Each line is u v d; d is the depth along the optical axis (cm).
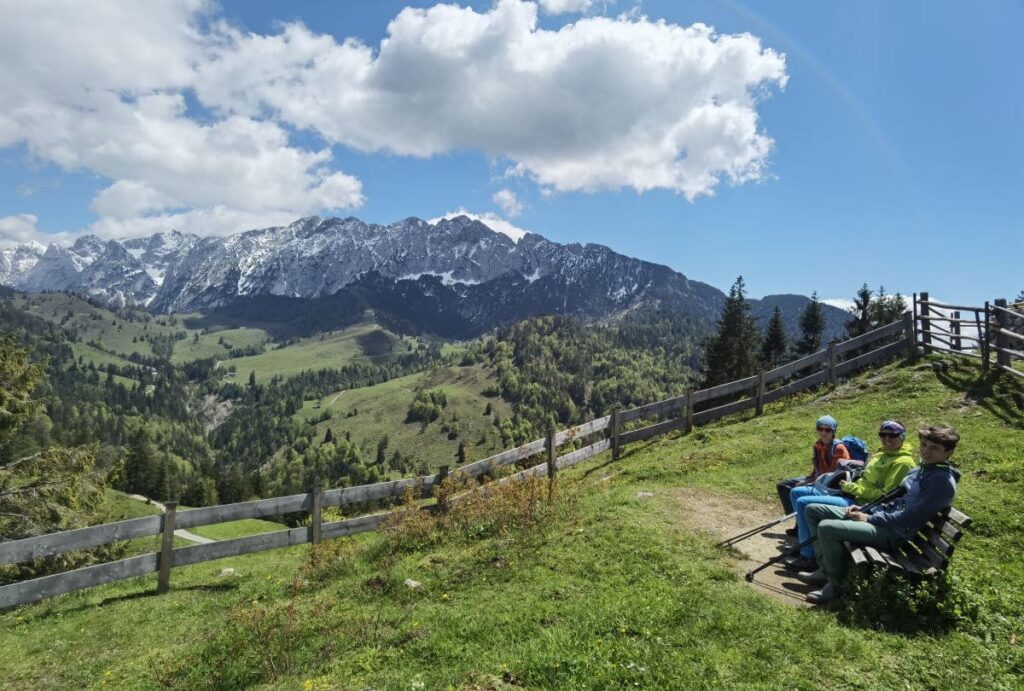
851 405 1809
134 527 1125
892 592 604
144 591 1164
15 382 2558
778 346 6575
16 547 1021
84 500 2431
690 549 842
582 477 1688
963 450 1198
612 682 504
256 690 627
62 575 1067
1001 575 699
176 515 1166
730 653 543
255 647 726
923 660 529
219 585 1156
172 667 741
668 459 1623
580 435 1711
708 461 1517
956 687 488
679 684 500
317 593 959
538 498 1142
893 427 702
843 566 657
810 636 572
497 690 510
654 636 584
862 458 840
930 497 618
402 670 586
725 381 5691
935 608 588
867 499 706
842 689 492
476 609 727
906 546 643
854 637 566
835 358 2088
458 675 546
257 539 1234
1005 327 1705
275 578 1127
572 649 566
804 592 703
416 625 699
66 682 790
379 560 1071
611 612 641
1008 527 820
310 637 741
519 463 1573
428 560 978
